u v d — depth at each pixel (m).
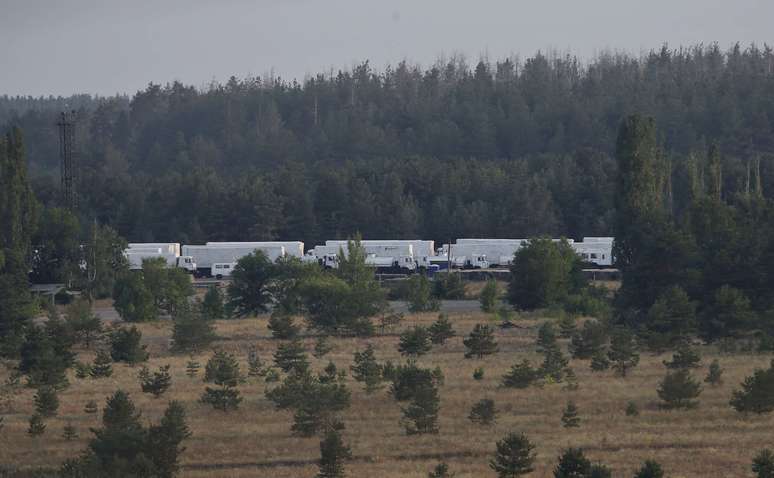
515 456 160.25
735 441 181.12
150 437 165.12
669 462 168.62
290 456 175.88
